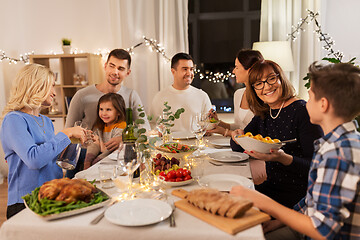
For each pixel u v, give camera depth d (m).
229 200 1.12
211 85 4.38
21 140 1.66
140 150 1.54
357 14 3.78
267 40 3.93
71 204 1.18
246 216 1.10
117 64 3.03
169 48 4.06
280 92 1.83
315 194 1.04
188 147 1.91
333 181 1.00
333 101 1.07
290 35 3.81
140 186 1.50
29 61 4.23
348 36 3.82
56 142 1.72
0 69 4.13
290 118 1.81
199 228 1.06
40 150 1.66
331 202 1.00
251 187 1.41
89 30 4.25
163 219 1.09
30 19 4.30
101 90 3.12
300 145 1.81
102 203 1.22
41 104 1.87
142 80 4.20
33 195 1.26
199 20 4.32
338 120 1.09
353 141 1.03
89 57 3.89
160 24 4.03
